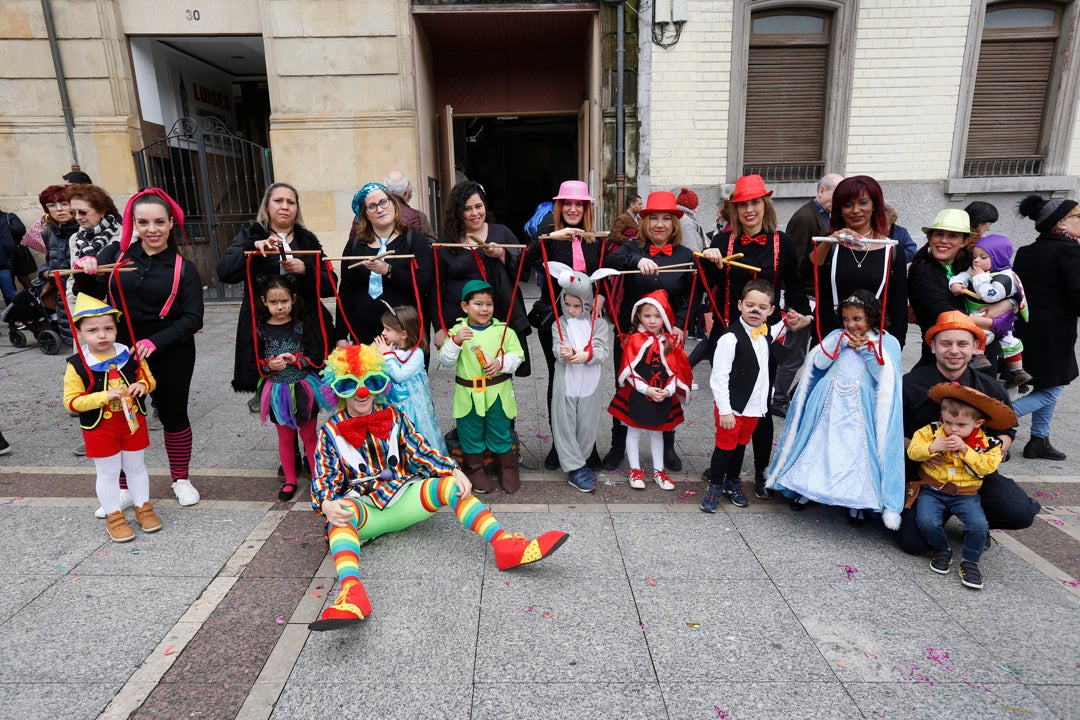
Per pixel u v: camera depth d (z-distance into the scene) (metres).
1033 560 3.09
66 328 6.61
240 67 11.30
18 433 4.70
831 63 8.27
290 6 8.36
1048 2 8.20
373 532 3.01
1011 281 3.76
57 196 6.11
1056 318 4.10
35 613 2.62
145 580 2.86
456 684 2.25
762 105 8.55
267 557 3.06
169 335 3.36
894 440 3.12
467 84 10.62
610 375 6.28
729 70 8.21
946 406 2.93
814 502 3.65
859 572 2.96
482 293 3.52
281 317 3.59
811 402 3.38
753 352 3.40
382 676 2.29
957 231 3.46
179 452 3.57
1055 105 8.44
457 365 3.68
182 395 3.53
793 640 2.49
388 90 8.65
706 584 2.86
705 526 3.38
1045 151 8.62
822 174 8.68
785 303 3.85
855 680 2.28
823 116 8.55
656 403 3.64
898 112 8.35
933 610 2.68
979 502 2.92
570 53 10.48
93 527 3.32
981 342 3.08
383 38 8.49
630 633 2.52
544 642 2.47
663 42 8.14
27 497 3.66
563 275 3.55
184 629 2.54
